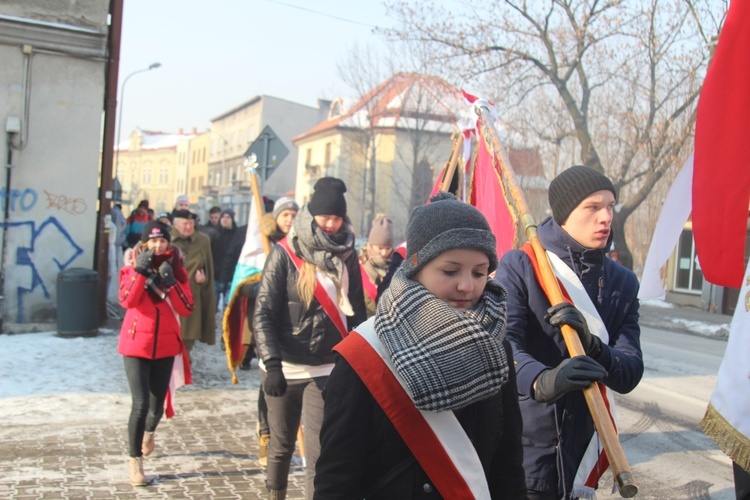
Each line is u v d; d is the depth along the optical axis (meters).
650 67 21.47
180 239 9.10
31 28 10.55
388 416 1.99
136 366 5.08
